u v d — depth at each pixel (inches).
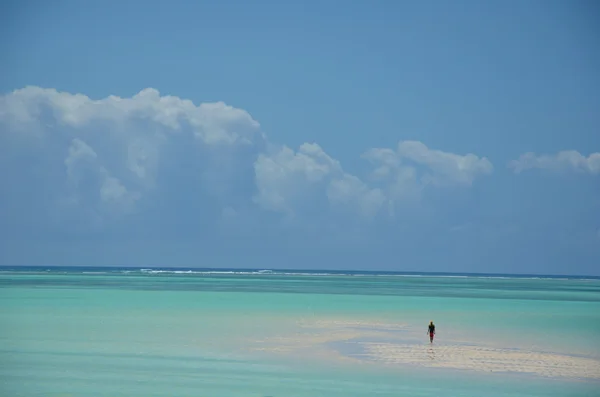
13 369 1305.4
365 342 1694.1
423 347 1632.6
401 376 1295.5
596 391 1196.5
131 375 1263.5
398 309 2711.6
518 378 1293.1
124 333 1775.3
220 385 1197.1
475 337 1824.6
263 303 2893.7
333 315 2379.4
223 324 2014.0
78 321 2027.6
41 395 1119.6
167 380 1229.7
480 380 1270.9
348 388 1190.3
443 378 1283.2
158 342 1631.4
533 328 2046.0
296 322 2105.1
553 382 1262.3
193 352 1503.4
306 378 1266.0
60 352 1480.1
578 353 1568.7
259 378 1258.6
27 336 1702.8
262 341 1674.5
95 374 1268.5
